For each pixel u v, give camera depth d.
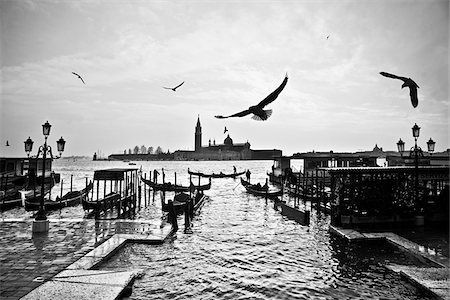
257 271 11.60
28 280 9.17
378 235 15.02
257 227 19.16
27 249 12.33
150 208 28.03
